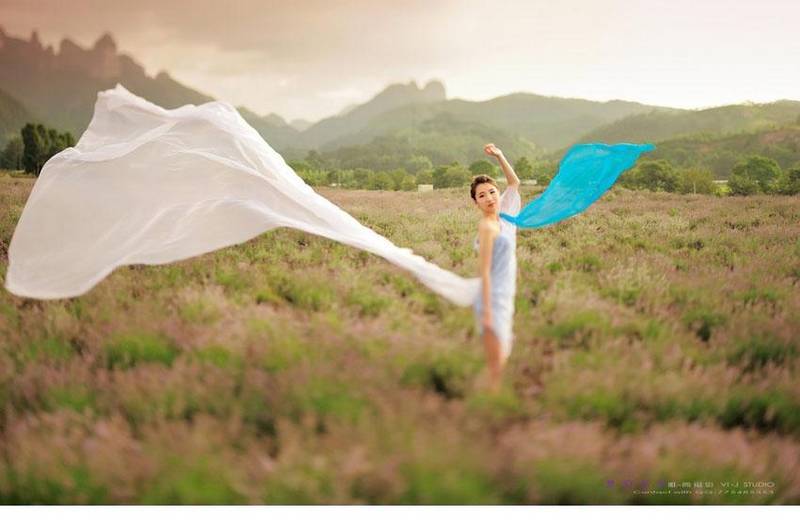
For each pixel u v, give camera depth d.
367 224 9.32
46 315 4.43
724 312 4.73
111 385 3.42
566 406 3.27
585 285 5.40
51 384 3.41
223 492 2.64
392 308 4.57
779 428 3.35
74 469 2.77
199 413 3.09
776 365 4.01
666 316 4.65
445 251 7.07
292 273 5.73
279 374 3.37
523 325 4.45
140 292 5.16
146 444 2.80
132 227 4.97
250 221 5.00
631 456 2.83
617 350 3.81
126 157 5.26
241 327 4.02
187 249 4.85
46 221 4.97
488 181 3.97
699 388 3.44
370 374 3.31
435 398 3.12
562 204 5.12
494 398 3.21
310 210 5.36
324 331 3.98
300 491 2.61
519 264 6.27
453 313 4.52
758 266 6.28
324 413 3.08
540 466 2.67
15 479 2.84
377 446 2.73
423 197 15.05
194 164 5.32
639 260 6.47
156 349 3.85
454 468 2.62
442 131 121.38
